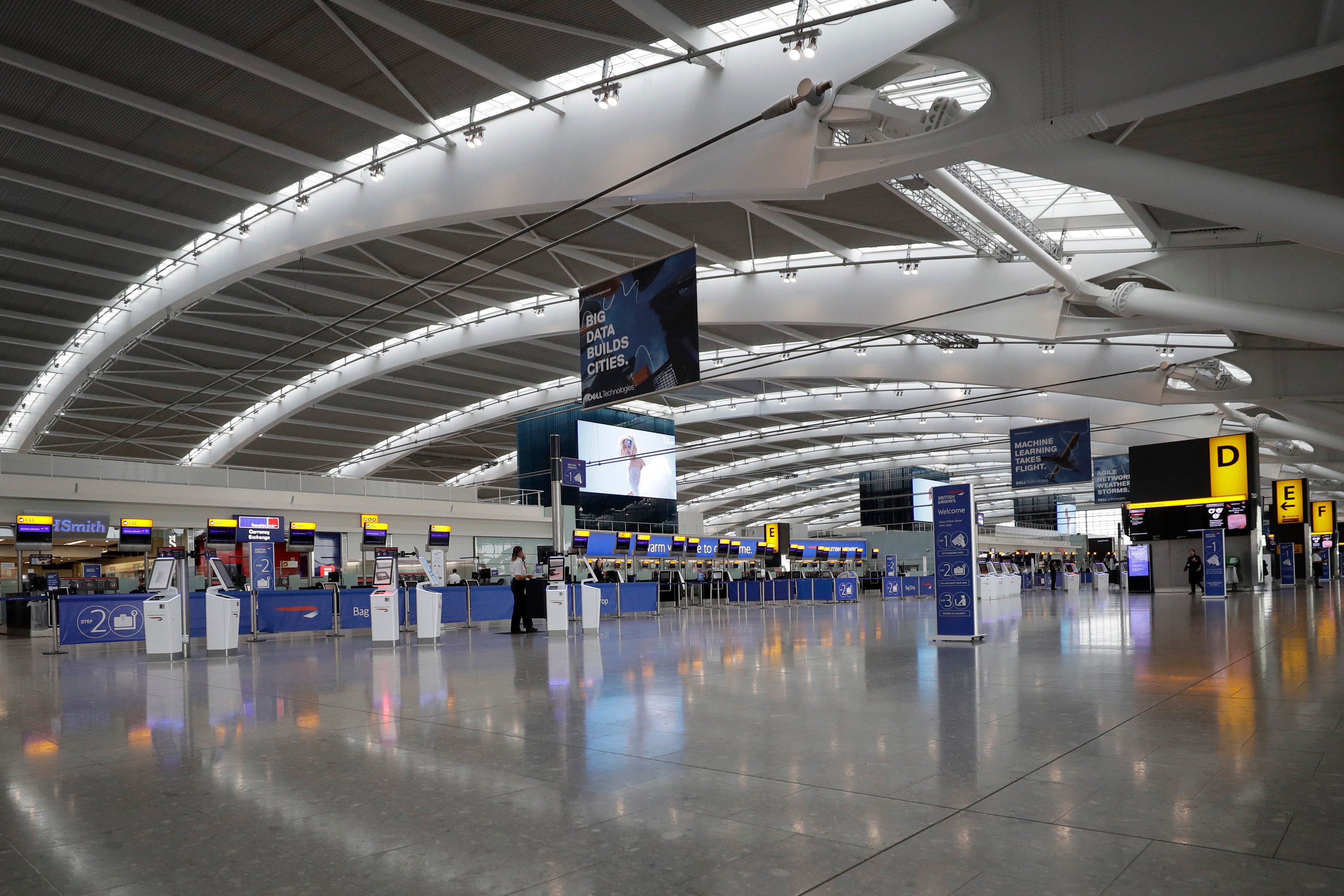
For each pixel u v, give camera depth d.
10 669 11.89
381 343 32.56
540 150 15.70
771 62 12.87
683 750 5.33
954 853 3.34
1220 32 8.59
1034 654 10.80
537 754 5.32
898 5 11.13
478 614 20.44
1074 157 11.70
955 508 13.10
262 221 21.05
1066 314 20.50
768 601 35.31
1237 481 32.94
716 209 18.67
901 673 9.07
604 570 35.56
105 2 12.16
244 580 24.36
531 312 28.45
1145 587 34.91
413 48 13.84
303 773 4.95
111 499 26.19
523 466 45.75
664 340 13.49
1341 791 4.11
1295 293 16.77
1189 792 4.13
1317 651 10.43
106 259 23.25
